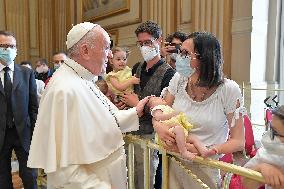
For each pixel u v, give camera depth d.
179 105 1.52
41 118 1.36
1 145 2.63
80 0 7.18
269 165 1.07
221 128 1.46
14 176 3.69
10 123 2.69
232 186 1.25
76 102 1.34
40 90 3.79
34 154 1.34
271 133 1.12
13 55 2.68
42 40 7.88
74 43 1.42
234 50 3.79
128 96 2.04
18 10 7.48
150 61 2.15
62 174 1.28
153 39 2.09
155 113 1.43
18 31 7.49
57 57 4.14
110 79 2.15
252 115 3.60
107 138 1.38
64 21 7.73
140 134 1.96
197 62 1.38
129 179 1.66
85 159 1.29
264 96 3.72
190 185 1.44
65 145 1.28
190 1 4.35
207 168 1.41
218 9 3.89
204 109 1.44
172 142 1.30
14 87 2.69
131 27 5.63
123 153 1.48
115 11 5.98
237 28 3.73
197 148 1.26
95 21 6.75
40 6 7.80
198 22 4.17
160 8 4.86
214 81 1.39
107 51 1.46
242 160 1.56
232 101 1.39
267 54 3.87
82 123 1.32
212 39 1.38
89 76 1.47
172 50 2.30
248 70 3.66
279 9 3.83
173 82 1.60
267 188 1.16
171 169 1.45
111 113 1.48
